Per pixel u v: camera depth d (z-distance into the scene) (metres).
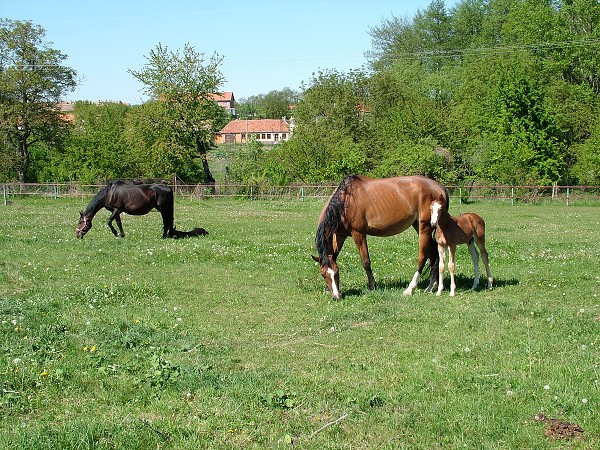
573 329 8.90
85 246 17.06
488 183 41.16
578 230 22.73
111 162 46.69
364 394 6.52
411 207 11.60
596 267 14.16
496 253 16.47
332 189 39.31
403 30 81.56
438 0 80.06
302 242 18.73
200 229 20.42
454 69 68.62
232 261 15.05
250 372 7.23
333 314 9.88
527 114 42.62
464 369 7.28
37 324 8.95
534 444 5.38
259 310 10.36
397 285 12.41
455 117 47.00
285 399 6.34
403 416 5.99
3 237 18.23
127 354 7.87
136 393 6.59
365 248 11.77
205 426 5.76
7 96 48.06
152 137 46.88
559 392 6.46
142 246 17.28
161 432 5.61
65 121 51.31
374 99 57.47
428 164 40.47
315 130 45.28
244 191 39.94
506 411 6.06
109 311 10.03
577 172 42.81
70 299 10.81
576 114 46.72
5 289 11.59
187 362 7.60
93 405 6.27
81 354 7.74
